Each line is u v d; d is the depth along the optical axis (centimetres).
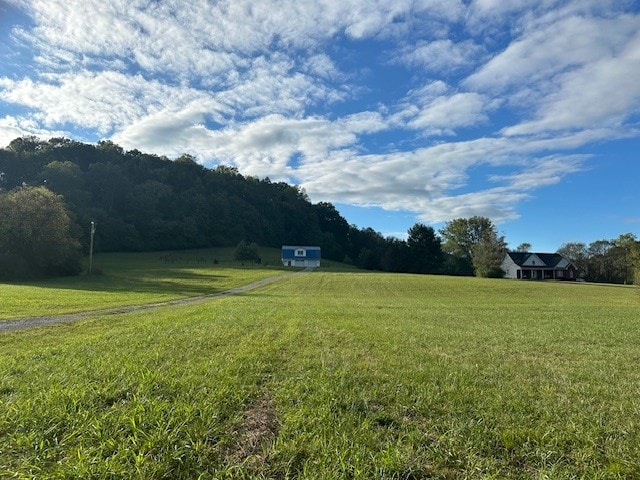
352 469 348
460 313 1972
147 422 415
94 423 409
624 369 765
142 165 12888
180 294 3241
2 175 9562
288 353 805
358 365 708
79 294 2695
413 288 5166
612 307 2748
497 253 8556
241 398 506
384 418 464
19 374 600
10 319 1392
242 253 9694
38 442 374
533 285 5894
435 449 389
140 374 584
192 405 462
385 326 1304
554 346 1015
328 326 1228
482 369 727
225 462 356
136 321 1299
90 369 617
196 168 14212
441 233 11044
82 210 9100
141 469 332
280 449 374
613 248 9681
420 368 702
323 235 15050
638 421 473
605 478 347
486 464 367
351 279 6256
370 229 17025
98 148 12519
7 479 325
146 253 10106
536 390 596
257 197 14775
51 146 11456
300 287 4850
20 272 4422
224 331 1042
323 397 520
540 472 353
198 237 11844
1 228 4428
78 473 324
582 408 514
